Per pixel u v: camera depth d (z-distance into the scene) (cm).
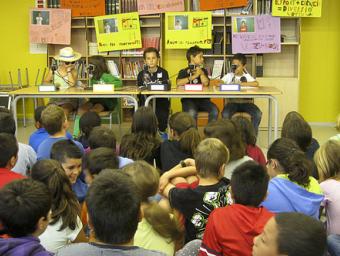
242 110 556
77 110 550
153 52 561
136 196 122
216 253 166
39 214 136
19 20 742
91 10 698
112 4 698
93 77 563
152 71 566
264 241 100
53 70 564
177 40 684
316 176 244
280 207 204
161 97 520
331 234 215
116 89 515
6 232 135
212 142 211
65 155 234
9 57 750
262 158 318
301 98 737
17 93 498
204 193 197
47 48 726
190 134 288
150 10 693
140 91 498
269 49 679
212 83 579
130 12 695
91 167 218
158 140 310
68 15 702
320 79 730
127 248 119
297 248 95
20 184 140
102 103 564
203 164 204
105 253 117
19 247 130
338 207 219
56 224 179
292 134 295
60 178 185
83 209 203
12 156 221
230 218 166
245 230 162
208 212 195
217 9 686
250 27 676
